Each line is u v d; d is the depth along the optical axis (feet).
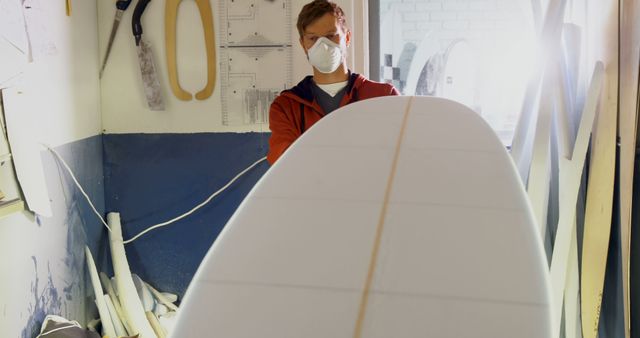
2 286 7.89
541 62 9.80
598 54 9.88
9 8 8.11
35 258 8.83
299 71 10.95
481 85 11.10
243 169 11.24
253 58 10.98
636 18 8.78
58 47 9.63
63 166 9.76
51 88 9.37
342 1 10.78
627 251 8.86
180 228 11.46
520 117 9.95
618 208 9.36
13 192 8.16
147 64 10.95
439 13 11.02
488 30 10.98
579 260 9.68
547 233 10.10
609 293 9.65
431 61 11.14
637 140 9.04
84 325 10.66
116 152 11.34
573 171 9.37
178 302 11.54
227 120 11.14
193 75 11.09
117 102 11.21
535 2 10.14
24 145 8.39
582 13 10.45
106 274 11.50
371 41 11.09
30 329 8.68
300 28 8.22
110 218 11.36
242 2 10.89
